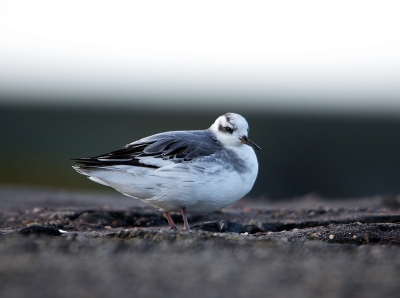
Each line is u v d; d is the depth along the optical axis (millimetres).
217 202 12141
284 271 7312
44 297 6148
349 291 6445
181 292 6395
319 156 40969
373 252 8812
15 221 14672
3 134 50406
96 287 6527
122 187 11984
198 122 55188
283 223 13867
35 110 62844
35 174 37250
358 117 56719
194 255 8281
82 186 34188
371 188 35469
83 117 57438
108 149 45219
